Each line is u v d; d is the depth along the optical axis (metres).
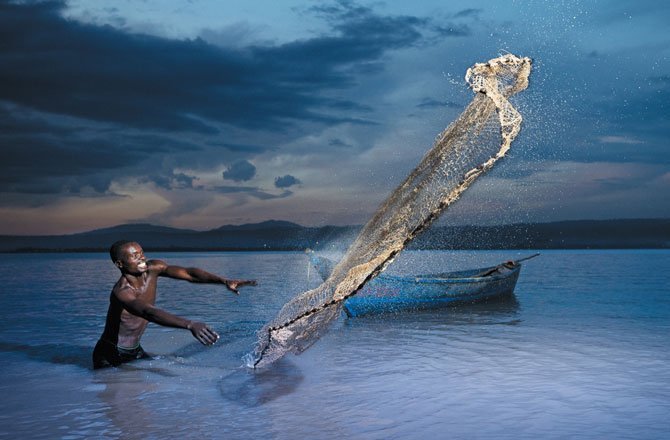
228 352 7.56
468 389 5.59
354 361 6.99
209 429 4.52
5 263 45.09
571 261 35.44
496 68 5.34
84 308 13.11
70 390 5.78
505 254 49.91
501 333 8.91
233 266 33.88
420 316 11.22
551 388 5.57
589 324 9.66
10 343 8.55
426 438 4.24
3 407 5.20
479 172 5.35
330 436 4.31
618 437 4.22
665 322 9.80
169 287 18.97
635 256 44.97
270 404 5.18
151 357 7.29
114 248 6.72
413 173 6.04
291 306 6.62
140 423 4.70
